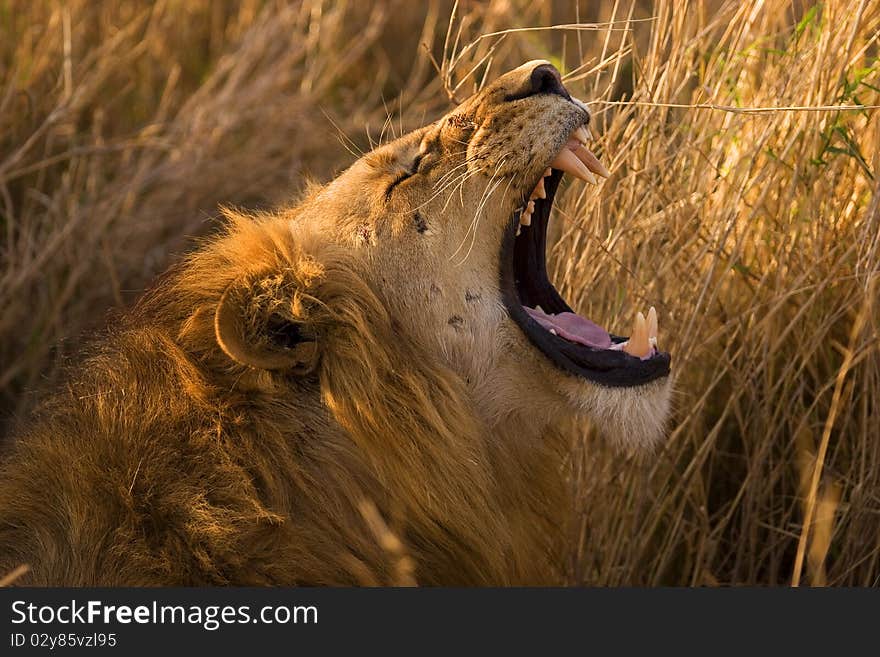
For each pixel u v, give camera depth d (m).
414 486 5.69
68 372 6.63
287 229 5.84
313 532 5.57
